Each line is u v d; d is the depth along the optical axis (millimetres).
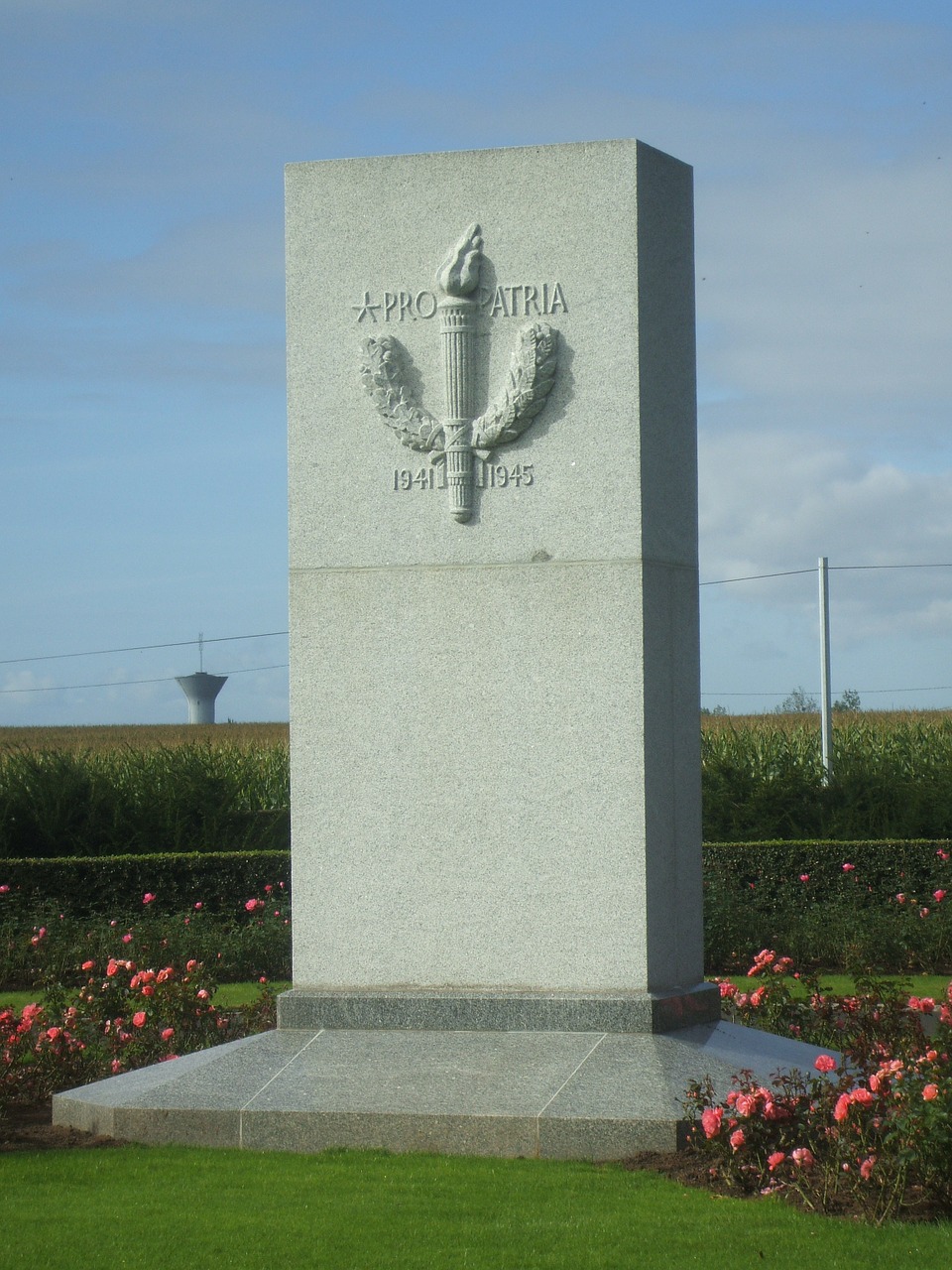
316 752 8016
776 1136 6141
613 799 7652
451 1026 7609
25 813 18203
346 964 7906
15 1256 5316
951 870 17172
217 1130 6848
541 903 7711
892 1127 5762
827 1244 5309
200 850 18672
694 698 8211
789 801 18984
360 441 8062
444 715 7883
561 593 7770
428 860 7855
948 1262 5105
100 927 14273
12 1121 7461
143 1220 5680
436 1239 5422
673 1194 5930
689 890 8070
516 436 7871
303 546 8094
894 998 8148
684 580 8133
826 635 29484
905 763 21984
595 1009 7480
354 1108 6750
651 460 7836
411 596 7953
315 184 8180
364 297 8102
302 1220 5641
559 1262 5180
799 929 14094
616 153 7836
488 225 7969
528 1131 6531
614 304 7793
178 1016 8727
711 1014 7922
